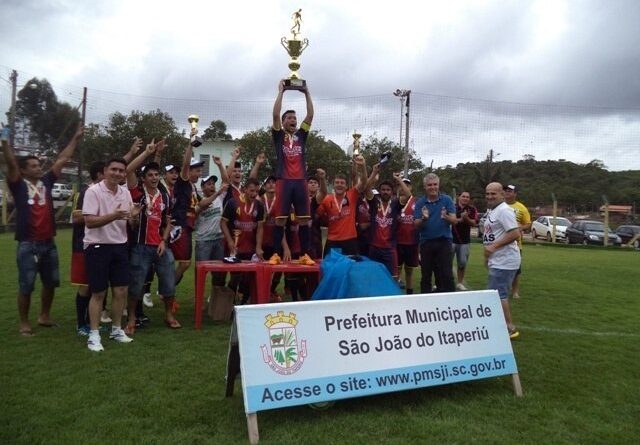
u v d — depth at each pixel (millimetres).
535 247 24484
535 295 9328
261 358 3531
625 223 35500
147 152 6219
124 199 5516
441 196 7039
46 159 23609
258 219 7301
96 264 5285
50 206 5895
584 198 41156
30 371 4578
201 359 5035
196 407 3889
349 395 3715
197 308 6266
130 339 5637
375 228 8070
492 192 5969
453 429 3594
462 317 4320
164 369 4711
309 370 3646
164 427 3543
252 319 3592
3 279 9297
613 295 9523
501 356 4348
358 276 4758
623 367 5102
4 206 22297
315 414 3832
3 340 5547
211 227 7430
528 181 46906
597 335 6359
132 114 30016
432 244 7055
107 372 4602
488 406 4047
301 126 6992
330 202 7293
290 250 7691
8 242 16094
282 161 6891
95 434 3410
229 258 6488
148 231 6008
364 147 31234
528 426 3682
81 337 5730
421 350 4070
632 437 3553
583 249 24109
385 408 3967
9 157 5484
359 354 3842
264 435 3459
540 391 4402
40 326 6184
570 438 3508
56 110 30109
